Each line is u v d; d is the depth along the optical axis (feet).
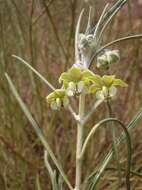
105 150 1.06
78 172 0.58
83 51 0.59
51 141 1.10
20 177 1.04
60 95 0.55
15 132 1.09
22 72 1.15
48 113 1.20
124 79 1.26
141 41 1.19
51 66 1.22
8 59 1.10
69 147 1.11
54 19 1.17
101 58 0.58
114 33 1.29
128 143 0.55
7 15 1.10
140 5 1.66
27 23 1.12
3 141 0.99
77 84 0.53
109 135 1.08
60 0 1.17
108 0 0.97
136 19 1.55
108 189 0.95
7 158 1.06
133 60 1.23
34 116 1.16
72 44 1.15
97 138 1.09
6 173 1.05
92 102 1.07
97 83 0.54
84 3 1.08
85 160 1.04
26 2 1.11
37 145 1.17
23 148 1.08
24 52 1.12
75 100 1.15
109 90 0.54
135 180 0.95
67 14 1.18
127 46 1.29
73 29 1.12
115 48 1.24
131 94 1.28
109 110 0.61
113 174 0.97
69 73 0.53
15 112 1.08
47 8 1.03
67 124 1.11
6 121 1.10
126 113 1.22
